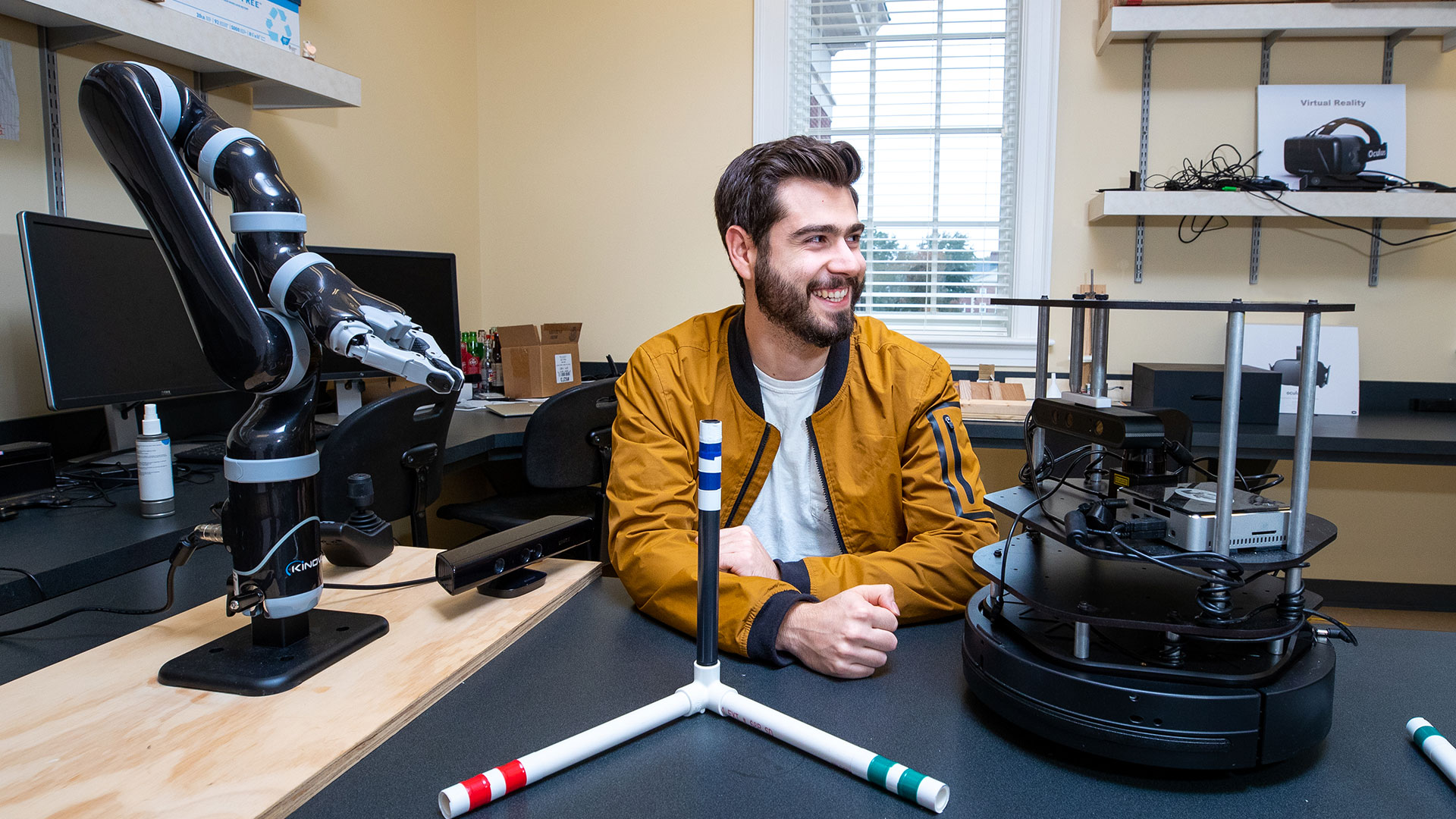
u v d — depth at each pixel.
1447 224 2.75
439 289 2.57
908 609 0.96
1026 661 0.65
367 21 2.61
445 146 3.05
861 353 1.23
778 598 0.84
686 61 3.09
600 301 3.24
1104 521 0.67
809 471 1.27
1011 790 0.60
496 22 3.23
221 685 0.70
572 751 0.61
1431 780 0.61
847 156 1.11
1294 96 2.75
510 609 0.90
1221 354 2.87
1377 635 0.88
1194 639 0.67
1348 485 2.93
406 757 0.63
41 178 1.70
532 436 2.13
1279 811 0.57
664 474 1.09
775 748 0.66
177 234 0.69
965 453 1.21
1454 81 2.70
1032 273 2.95
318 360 0.73
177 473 1.63
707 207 3.13
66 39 1.68
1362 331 2.83
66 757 0.60
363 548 1.01
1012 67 2.97
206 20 1.78
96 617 1.02
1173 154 2.85
